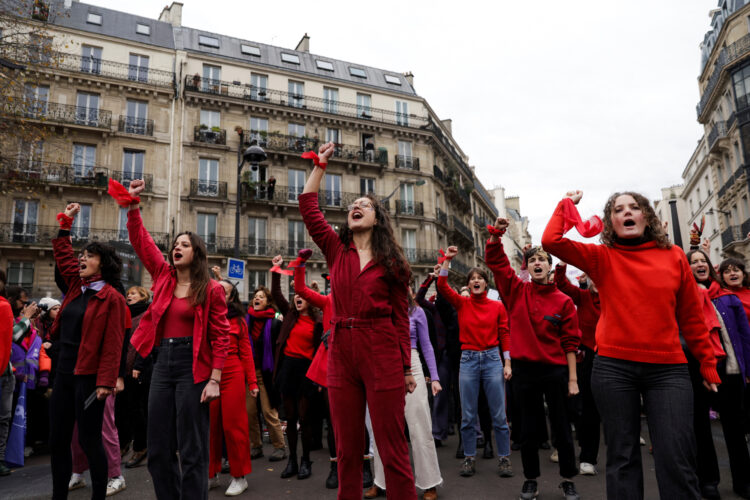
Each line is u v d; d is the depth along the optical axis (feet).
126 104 84.69
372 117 106.52
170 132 86.43
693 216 126.41
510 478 16.24
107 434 15.29
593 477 16.08
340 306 8.72
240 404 15.39
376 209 9.11
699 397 13.67
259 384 20.65
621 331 8.86
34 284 76.38
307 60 107.55
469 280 17.13
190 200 86.22
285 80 99.55
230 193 89.66
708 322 14.07
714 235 105.19
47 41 45.42
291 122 97.81
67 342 12.34
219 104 90.99
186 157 87.40
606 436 8.95
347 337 8.47
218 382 10.99
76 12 87.45
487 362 16.61
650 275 8.87
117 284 13.33
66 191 79.00
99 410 12.06
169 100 87.51
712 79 96.37
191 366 10.91
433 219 107.86
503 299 14.38
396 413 8.34
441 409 22.07
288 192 94.43
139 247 11.97
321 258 93.91
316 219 9.38
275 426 20.12
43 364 22.00
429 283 22.44
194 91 88.53
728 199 95.14
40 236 77.20
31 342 20.75
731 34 89.92
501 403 16.49
